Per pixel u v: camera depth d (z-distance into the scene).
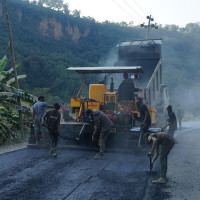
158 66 13.30
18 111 10.40
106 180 5.47
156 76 13.01
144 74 12.41
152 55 13.78
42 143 8.91
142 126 7.91
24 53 74.00
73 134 8.50
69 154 7.84
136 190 4.94
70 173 5.89
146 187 5.15
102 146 7.30
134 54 14.04
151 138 5.63
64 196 4.57
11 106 10.26
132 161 7.11
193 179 5.74
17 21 119.38
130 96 8.85
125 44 14.32
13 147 9.00
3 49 67.50
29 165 6.48
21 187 4.97
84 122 8.89
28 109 10.54
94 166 6.51
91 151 8.34
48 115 7.36
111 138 8.25
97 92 9.63
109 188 5.01
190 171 6.39
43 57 75.88
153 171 5.90
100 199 4.47
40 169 6.16
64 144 8.80
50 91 63.84
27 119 11.15
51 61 75.06
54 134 7.47
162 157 5.53
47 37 116.88
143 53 13.91
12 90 10.14
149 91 11.59
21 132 10.28
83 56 98.50
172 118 9.66
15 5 130.75
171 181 5.58
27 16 130.75
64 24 135.25
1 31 83.69
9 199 4.40
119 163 6.87
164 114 14.12
